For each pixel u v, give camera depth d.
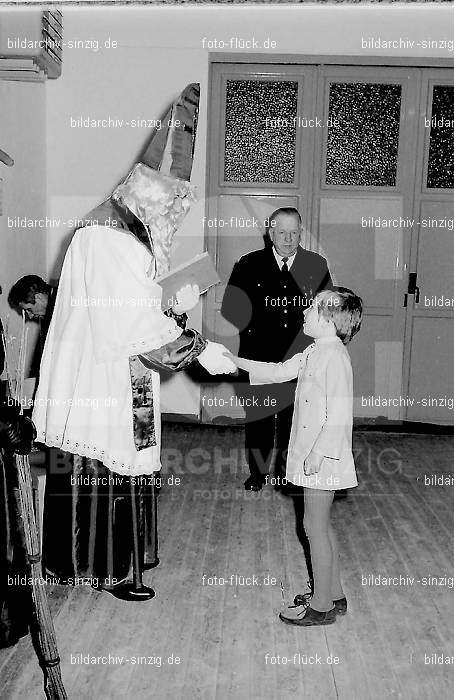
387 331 5.72
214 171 5.60
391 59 5.41
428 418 5.81
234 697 2.32
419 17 5.34
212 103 5.54
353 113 5.52
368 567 3.31
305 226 5.64
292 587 3.11
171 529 3.73
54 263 5.67
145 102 5.50
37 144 5.34
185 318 3.02
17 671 2.41
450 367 5.75
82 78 5.47
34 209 5.32
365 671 2.48
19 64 4.55
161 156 2.81
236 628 2.75
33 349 4.57
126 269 2.70
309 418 2.69
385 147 5.55
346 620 2.82
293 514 3.96
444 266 5.64
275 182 5.61
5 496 2.41
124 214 2.79
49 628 2.17
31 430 2.18
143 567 3.11
